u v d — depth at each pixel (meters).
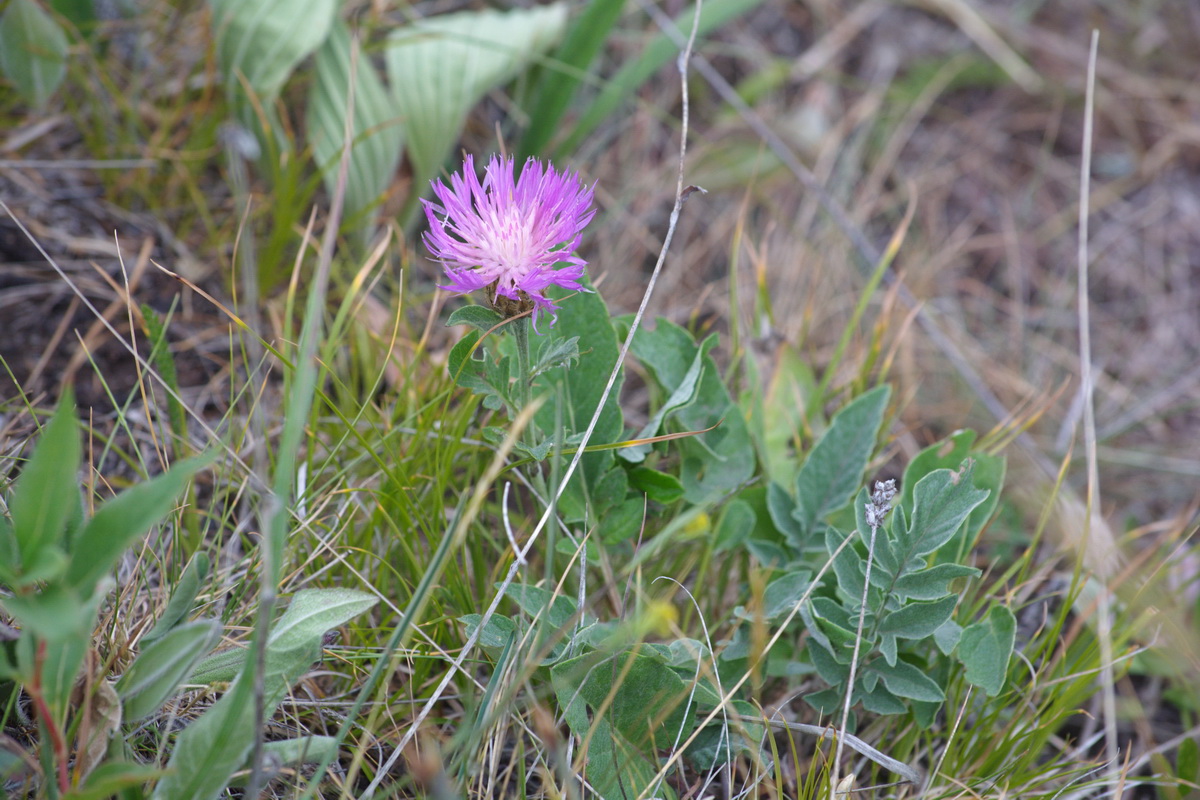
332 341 1.05
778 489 1.06
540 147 1.23
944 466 1.05
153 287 1.12
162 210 1.15
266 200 1.16
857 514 1.01
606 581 1.04
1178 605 1.10
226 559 1.05
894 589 1.00
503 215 0.96
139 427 1.08
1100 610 1.05
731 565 1.08
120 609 1.01
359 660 1.03
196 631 0.95
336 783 0.99
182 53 1.18
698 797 1.01
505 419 1.06
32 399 1.08
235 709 0.94
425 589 0.96
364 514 1.06
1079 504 1.12
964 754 1.03
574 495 1.04
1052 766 1.03
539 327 1.03
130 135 1.16
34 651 0.93
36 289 1.10
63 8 1.14
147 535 1.02
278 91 1.15
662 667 0.99
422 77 1.17
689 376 1.03
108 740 0.95
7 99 1.15
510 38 1.20
